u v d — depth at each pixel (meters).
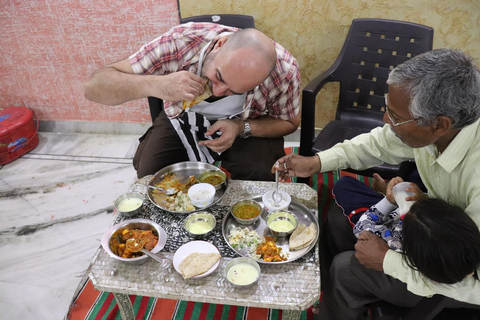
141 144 2.30
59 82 3.03
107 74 1.70
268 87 1.88
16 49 2.88
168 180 1.82
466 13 2.31
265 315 1.80
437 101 1.04
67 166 2.87
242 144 2.13
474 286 1.11
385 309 1.38
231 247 1.45
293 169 1.79
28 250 2.19
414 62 1.09
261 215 1.65
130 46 2.80
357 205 1.72
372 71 2.35
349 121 2.45
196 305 1.85
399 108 1.14
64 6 2.65
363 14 2.44
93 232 2.30
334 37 2.56
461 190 1.26
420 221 1.10
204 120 1.93
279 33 2.59
